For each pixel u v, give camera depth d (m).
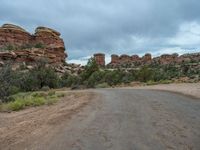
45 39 149.50
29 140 7.38
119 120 9.49
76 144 6.61
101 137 7.16
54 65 112.00
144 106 13.05
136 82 54.00
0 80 25.11
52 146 6.60
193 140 6.61
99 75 60.59
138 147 6.12
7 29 144.50
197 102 13.82
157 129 7.86
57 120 10.12
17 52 108.81
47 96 23.89
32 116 11.99
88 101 16.89
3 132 8.80
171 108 11.97
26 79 46.31
